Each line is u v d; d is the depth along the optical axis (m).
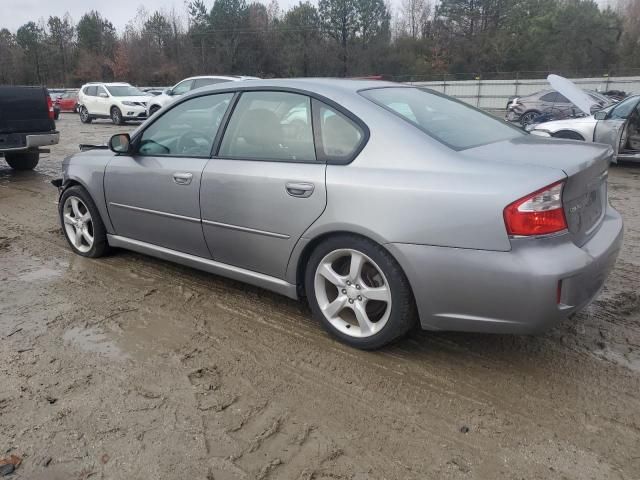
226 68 55.56
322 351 3.26
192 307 3.87
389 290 2.99
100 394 2.83
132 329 3.54
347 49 54.16
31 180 8.98
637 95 9.30
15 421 2.61
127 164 4.25
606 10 45.97
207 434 2.53
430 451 2.42
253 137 3.53
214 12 58.16
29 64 69.75
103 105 21.50
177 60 59.41
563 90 10.23
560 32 46.03
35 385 2.90
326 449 2.43
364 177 2.96
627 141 9.15
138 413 2.67
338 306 3.26
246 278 3.69
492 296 2.68
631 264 4.75
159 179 3.98
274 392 2.85
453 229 2.70
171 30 62.84
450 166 2.79
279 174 3.29
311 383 2.93
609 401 2.77
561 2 48.97
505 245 2.61
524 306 2.63
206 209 3.70
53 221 6.32
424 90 3.87
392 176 2.88
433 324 2.92
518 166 2.71
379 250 2.95
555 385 2.91
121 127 20.23
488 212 2.62
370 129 3.05
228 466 2.33
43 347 3.30
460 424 2.60
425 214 2.76
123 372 3.03
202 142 3.81
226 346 3.32
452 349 3.28
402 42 54.88
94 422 2.60
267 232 3.40
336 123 3.18
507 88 35.41
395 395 2.82
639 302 3.94
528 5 50.06
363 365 3.10
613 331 3.51
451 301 2.80
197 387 2.89
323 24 55.97
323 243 3.19
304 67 54.16
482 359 3.17
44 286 4.26
